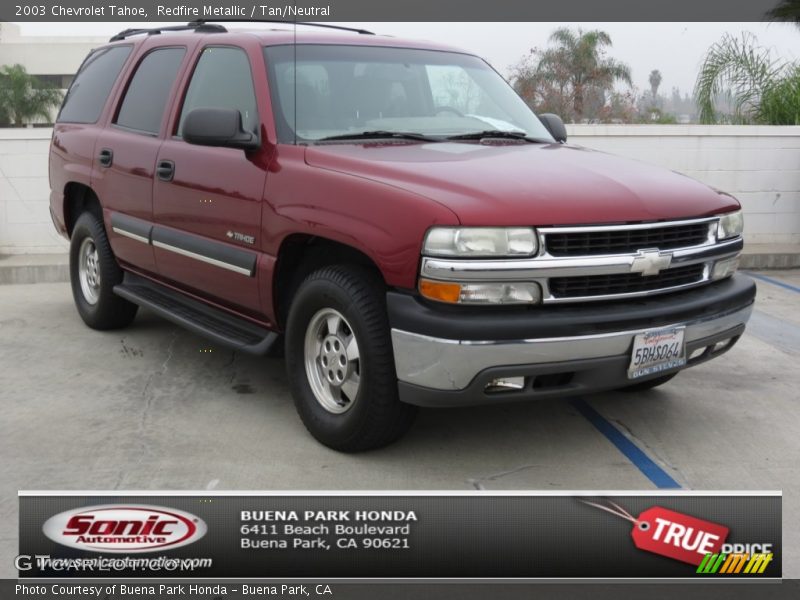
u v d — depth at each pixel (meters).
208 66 5.12
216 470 3.95
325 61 4.82
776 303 7.58
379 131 4.59
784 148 9.40
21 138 8.60
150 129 5.48
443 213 3.54
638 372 3.85
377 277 3.89
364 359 3.84
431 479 3.89
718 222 4.24
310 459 4.08
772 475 4.00
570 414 4.76
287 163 4.27
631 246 3.83
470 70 5.36
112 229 5.77
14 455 4.11
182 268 5.07
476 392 3.60
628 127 9.20
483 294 3.55
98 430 4.44
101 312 6.18
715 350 4.33
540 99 24.75
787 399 5.07
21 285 8.13
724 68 12.12
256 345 4.54
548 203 3.67
